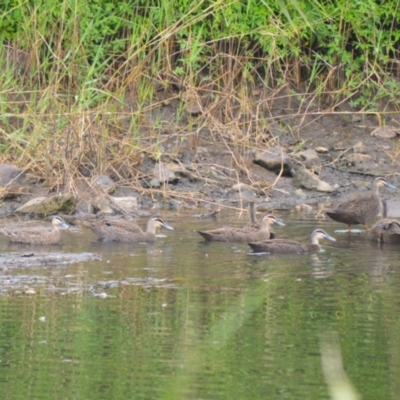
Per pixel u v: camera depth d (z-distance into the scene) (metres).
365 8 67.56
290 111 69.12
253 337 32.12
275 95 68.12
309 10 67.00
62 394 27.17
